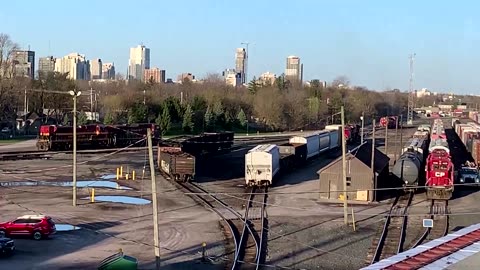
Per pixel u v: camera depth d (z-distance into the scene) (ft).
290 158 238.68
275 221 142.20
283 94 538.06
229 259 107.65
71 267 100.32
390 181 204.85
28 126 410.11
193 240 121.90
